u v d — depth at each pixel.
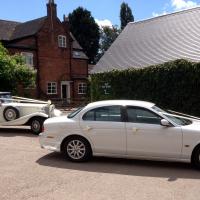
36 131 10.18
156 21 18.97
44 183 5.18
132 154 6.30
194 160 6.03
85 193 4.73
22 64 20.59
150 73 12.64
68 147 6.59
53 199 4.49
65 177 5.52
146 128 6.18
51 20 26.73
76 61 28.48
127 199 4.49
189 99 11.66
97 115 6.52
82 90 28.83
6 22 27.61
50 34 26.62
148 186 5.06
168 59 15.34
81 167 6.18
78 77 28.42
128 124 6.29
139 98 13.00
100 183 5.21
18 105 10.42
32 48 25.50
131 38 18.92
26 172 5.81
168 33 17.33
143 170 5.99
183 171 5.94
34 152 7.46
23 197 4.56
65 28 27.70
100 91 14.84
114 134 6.34
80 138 6.53
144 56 16.72
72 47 28.28
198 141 5.96
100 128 6.41
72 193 4.73
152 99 12.56
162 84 12.29
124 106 6.43
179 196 4.62
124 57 17.55
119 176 5.60
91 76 16.34
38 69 25.84
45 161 6.62
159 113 6.25
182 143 6.02
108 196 4.61
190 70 11.62
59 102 24.73
